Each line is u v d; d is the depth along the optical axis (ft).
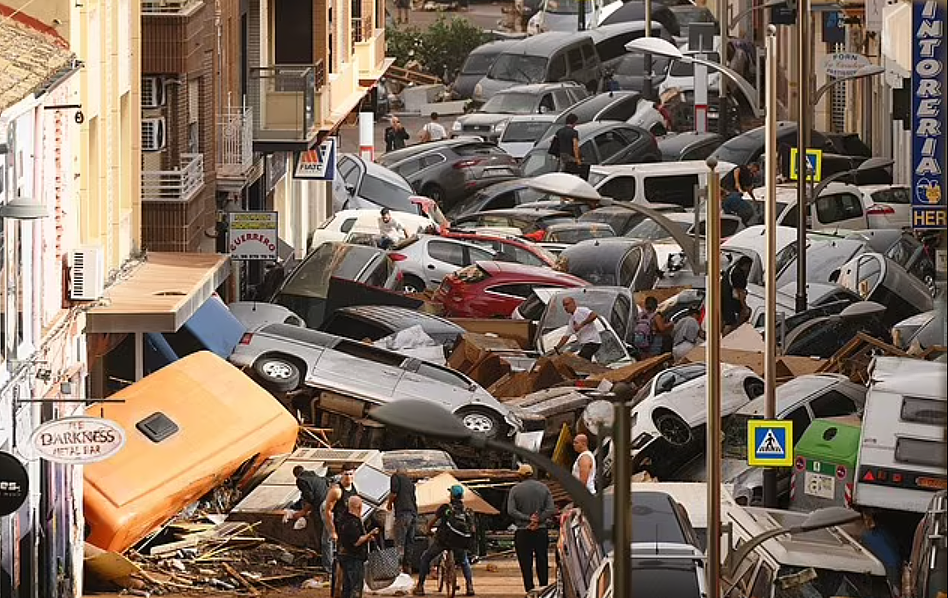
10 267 161.38
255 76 295.28
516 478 207.82
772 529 155.63
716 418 154.71
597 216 349.20
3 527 158.10
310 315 278.26
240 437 200.23
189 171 244.83
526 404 225.15
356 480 197.67
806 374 222.48
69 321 181.98
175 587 185.47
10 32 171.12
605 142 407.85
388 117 525.75
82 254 185.98
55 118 180.34
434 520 182.29
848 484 187.42
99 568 185.88
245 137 279.49
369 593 184.96
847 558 152.76
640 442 210.18
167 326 195.93
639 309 272.10
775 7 426.92
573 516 169.68
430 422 102.73
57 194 181.88
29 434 165.17
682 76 484.74
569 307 262.26
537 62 506.89
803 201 259.19
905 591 152.46
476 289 285.43
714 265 159.74
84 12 193.26
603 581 147.23
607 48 524.11
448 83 592.19
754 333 246.27
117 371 221.25
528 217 353.92
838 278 287.48
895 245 294.66
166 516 191.21
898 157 398.62
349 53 374.22
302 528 190.80
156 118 244.42
